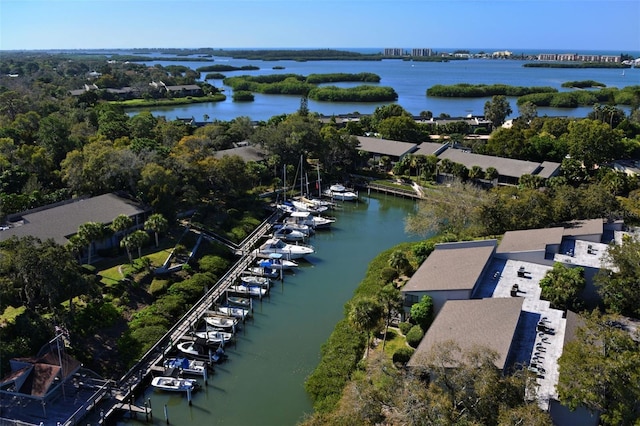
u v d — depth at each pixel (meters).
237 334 56.94
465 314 47.44
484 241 65.81
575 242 65.94
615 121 154.38
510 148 118.19
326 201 104.69
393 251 74.94
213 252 74.00
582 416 36.97
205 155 99.62
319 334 56.88
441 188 90.12
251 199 97.25
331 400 43.62
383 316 48.31
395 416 31.17
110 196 79.44
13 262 46.66
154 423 43.62
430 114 192.38
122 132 116.62
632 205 78.00
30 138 108.62
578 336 38.81
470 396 31.08
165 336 53.41
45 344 47.09
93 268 62.78
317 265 75.75
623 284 51.56
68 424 40.91
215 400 46.31
